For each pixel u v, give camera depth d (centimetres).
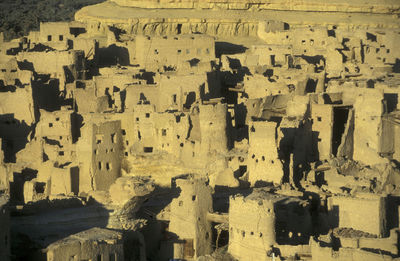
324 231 18838
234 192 19950
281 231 18538
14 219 18512
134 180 19175
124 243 18400
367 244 17838
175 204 19175
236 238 18350
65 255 17300
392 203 19188
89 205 19075
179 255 19000
